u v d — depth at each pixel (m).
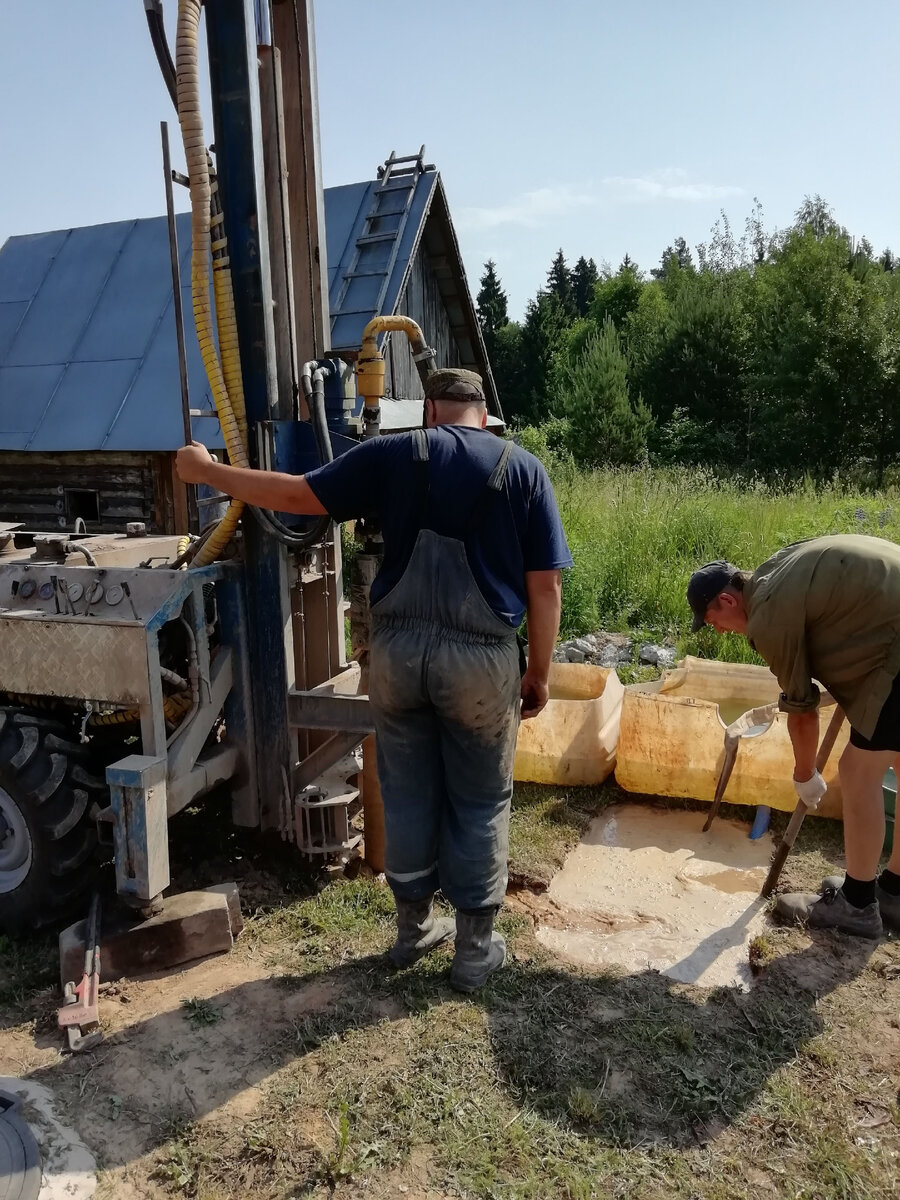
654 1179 1.94
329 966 2.71
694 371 26.64
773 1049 2.35
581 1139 2.04
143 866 2.64
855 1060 2.31
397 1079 2.21
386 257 9.53
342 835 3.26
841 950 2.80
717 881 3.31
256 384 3.08
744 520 9.11
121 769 2.62
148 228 10.51
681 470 15.16
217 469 2.51
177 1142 2.04
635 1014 2.48
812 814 3.77
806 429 22.11
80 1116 2.12
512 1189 1.91
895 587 2.53
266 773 3.28
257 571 3.15
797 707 2.69
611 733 4.09
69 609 2.90
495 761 2.45
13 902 2.88
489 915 2.56
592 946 2.88
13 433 9.27
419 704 2.40
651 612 7.13
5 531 3.69
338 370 3.26
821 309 22.33
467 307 11.89
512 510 2.32
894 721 2.61
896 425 21.58
